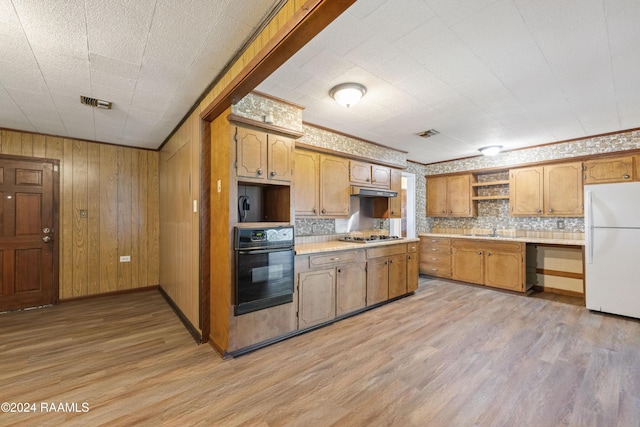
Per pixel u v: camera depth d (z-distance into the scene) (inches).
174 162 146.0
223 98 88.4
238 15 65.4
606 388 78.8
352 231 175.9
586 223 142.1
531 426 65.4
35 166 149.7
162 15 64.6
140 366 91.3
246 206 116.0
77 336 114.1
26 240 147.6
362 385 81.0
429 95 109.0
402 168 194.7
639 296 128.7
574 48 79.3
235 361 94.3
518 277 171.3
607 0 61.8
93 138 161.3
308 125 140.9
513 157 191.3
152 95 106.1
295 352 100.3
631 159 148.3
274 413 69.8
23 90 100.6
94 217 166.6
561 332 116.1
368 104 117.1
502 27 70.9
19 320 131.4
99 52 78.7
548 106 119.3
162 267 176.1
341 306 130.3
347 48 79.2
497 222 206.7
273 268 104.9
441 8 64.2
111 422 66.6
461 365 91.4
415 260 174.6
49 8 61.2
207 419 67.7
